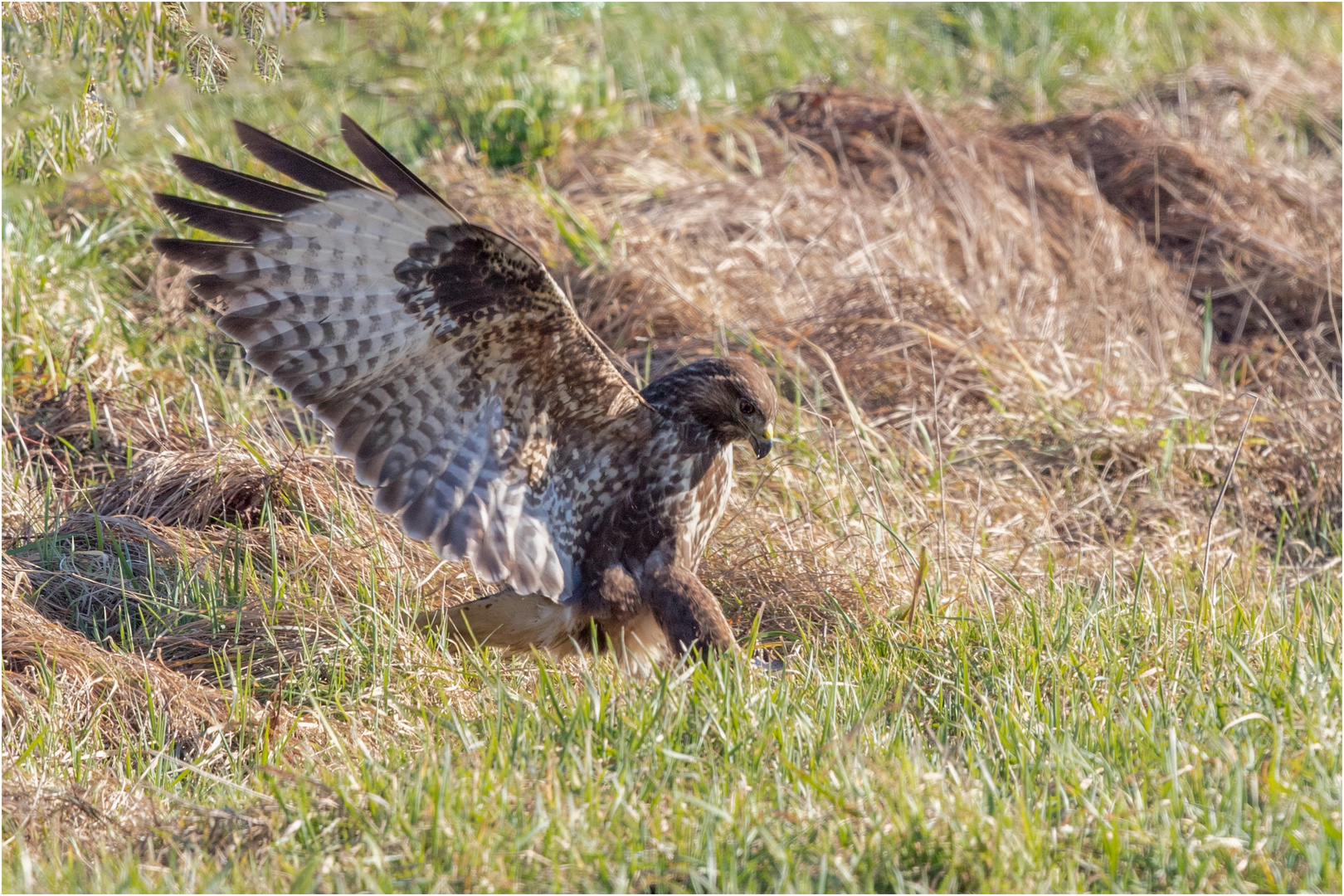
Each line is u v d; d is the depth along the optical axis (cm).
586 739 718
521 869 630
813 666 859
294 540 1062
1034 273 1552
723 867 623
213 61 1027
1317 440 1299
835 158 1775
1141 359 1458
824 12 2344
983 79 2198
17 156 1128
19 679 877
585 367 859
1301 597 1028
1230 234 1712
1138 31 2392
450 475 884
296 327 816
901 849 627
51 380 1270
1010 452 1251
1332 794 649
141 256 1491
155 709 873
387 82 1841
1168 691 805
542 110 1812
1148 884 621
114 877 641
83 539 1082
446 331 827
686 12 2322
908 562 1063
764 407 915
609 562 927
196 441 1213
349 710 870
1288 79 2228
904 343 1338
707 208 1571
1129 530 1185
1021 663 862
